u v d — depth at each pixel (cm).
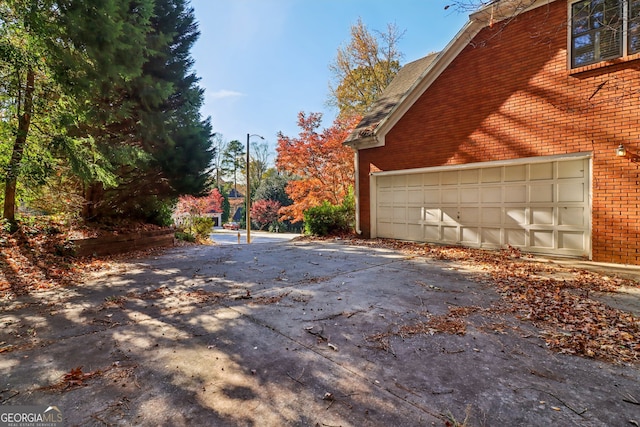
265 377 234
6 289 474
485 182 778
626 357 257
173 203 1294
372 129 985
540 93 672
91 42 597
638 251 571
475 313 359
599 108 603
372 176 1007
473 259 672
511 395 208
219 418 189
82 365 253
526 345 280
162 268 622
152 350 279
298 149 1538
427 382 224
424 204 895
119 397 210
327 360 259
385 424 182
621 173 584
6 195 689
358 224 1049
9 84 588
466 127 789
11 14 556
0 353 274
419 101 877
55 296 443
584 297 411
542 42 666
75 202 830
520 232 727
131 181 928
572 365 246
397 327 323
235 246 952
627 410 192
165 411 196
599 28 600
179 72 1022
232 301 413
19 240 655
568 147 640
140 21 760
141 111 834
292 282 505
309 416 190
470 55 776
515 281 493
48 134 657
